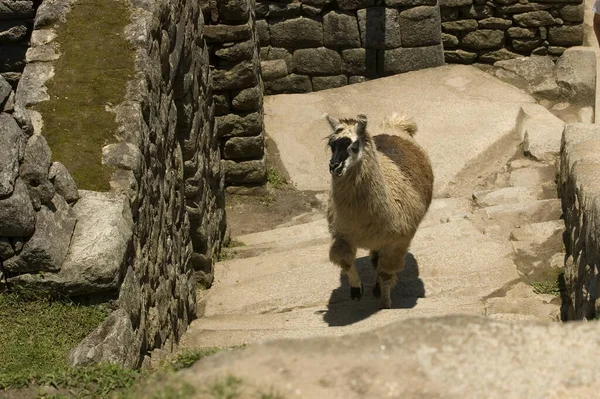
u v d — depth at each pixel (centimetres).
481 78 2198
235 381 517
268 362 534
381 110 2078
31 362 791
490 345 533
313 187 1919
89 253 846
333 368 524
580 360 520
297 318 1216
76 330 833
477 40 2288
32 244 830
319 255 1479
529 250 1355
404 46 2206
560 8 2253
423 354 529
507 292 1257
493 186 1812
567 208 1394
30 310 840
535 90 2192
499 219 1477
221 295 1367
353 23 2177
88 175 944
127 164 959
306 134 2038
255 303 1318
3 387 707
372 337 546
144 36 1096
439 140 1945
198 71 1504
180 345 1150
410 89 2145
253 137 1856
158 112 1137
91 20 1124
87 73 1059
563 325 548
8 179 812
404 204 1145
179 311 1201
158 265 1077
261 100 1956
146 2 1148
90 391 710
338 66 2208
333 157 1045
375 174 1079
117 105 1019
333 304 1269
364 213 1098
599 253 955
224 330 1191
